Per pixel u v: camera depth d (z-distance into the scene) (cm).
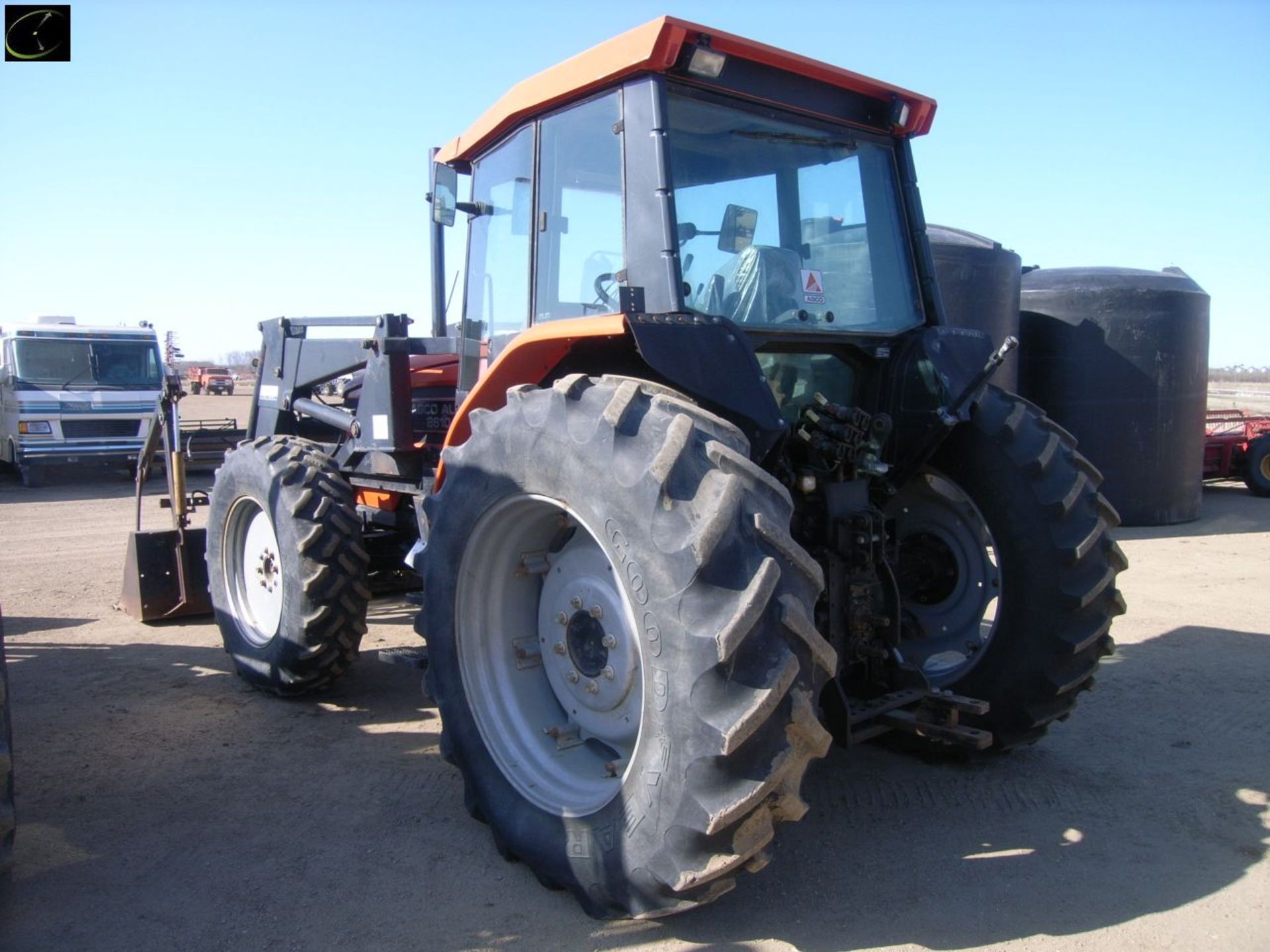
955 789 380
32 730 446
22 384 1479
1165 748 421
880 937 278
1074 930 281
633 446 264
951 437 390
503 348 409
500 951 274
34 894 304
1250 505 1215
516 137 397
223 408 3088
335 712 471
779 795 248
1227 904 295
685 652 243
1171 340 1004
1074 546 363
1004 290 935
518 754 321
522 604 337
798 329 349
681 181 329
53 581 782
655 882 258
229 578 516
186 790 381
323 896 303
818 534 351
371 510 581
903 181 400
